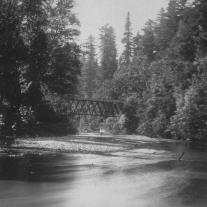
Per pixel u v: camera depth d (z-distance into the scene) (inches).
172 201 885.2
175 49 3850.9
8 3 2277.3
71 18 2768.2
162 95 3722.9
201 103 3041.3
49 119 2888.8
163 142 2768.2
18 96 2444.6
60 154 1654.8
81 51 2861.7
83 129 5152.6
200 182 1095.0
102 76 6924.2
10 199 854.5
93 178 1112.8
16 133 2458.2
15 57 2294.5
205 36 3585.1
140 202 871.7
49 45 2600.9
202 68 3235.7
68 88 2834.6
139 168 1325.0
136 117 4362.7
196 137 3002.0
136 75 4990.2
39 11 2409.0
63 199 872.3
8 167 1237.1
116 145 2325.3
